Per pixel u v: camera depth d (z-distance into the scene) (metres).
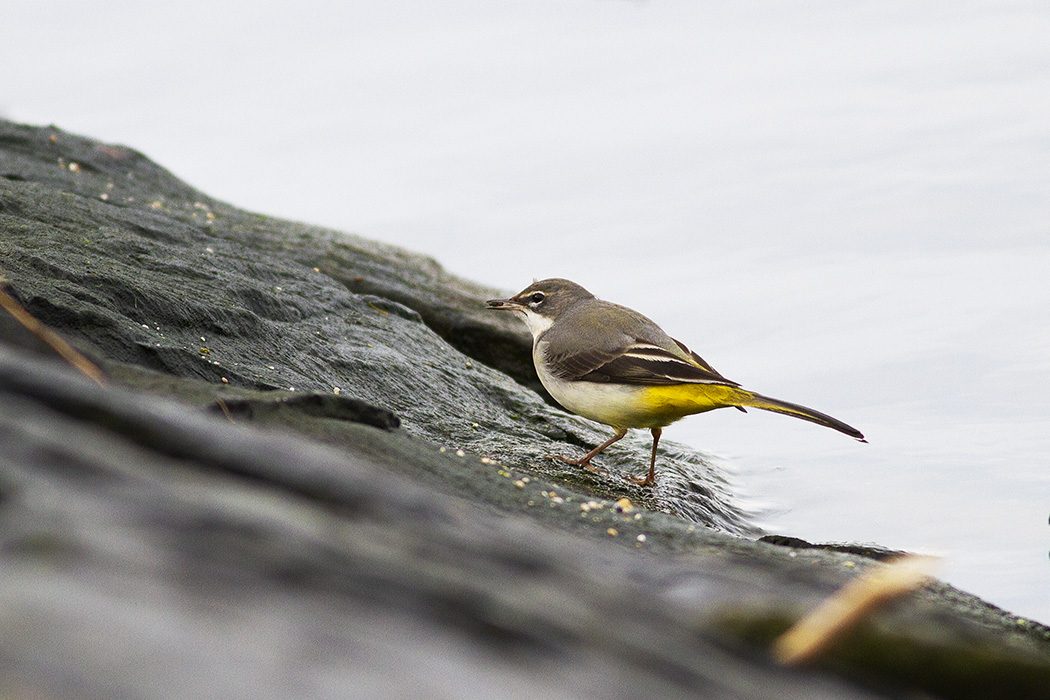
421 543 4.00
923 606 7.49
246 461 4.33
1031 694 4.52
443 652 3.00
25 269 9.94
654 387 12.16
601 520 7.48
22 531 3.02
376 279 17.41
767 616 4.40
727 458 14.57
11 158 17.55
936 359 16.48
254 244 16.78
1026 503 12.52
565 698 2.95
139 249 12.18
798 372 16.73
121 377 6.93
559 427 13.76
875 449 14.29
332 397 7.83
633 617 4.01
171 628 2.69
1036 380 15.66
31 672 2.39
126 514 3.29
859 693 4.15
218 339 10.96
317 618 2.96
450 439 12.12
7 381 4.28
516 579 3.93
